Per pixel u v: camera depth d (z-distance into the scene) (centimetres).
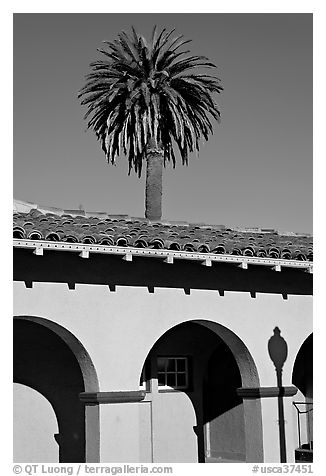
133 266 1073
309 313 1211
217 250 1062
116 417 1023
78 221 1109
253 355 1147
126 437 1023
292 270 1199
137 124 2473
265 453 1133
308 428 1438
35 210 1180
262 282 1180
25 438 1212
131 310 1059
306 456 1363
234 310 1145
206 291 1126
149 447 1328
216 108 2608
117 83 2473
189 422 1389
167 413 1366
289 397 1170
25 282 990
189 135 2559
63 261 1022
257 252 1091
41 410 1230
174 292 1099
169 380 1392
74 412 1245
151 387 1353
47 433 1227
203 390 1427
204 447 1404
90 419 1029
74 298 1020
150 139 2522
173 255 1018
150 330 1068
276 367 1164
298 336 1193
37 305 993
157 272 1091
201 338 1434
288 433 1157
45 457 1216
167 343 1396
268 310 1176
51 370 1249
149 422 1338
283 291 1195
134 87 2473
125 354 1043
